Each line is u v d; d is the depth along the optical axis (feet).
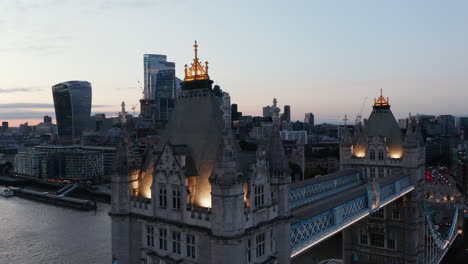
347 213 265.54
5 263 479.82
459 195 554.05
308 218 219.82
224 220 151.43
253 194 167.22
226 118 154.40
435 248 444.14
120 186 190.19
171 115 201.05
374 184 298.15
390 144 393.50
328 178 334.65
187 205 168.96
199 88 192.34
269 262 173.99
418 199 384.88
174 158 171.73
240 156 174.60
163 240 178.91
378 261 399.85
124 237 189.88
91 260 485.56
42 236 596.29
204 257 163.02
